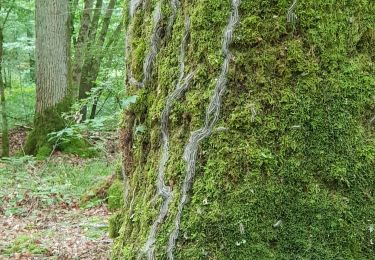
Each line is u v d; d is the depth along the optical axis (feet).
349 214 6.07
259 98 6.19
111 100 37.42
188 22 6.72
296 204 6.09
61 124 37.88
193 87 6.55
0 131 47.93
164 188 6.56
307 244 6.03
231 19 6.33
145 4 7.68
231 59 6.31
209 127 6.30
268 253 6.00
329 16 6.20
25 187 25.07
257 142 6.14
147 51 7.30
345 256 6.03
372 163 6.14
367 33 6.35
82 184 27.22
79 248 15.43
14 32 53.31
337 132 6.12
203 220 6.13
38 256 14.98
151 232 6.49
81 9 54.70
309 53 6.17
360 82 6.21
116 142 33.73
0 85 39.37
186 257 6.11
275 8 6.23
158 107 6.89
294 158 6.10
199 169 6.31
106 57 45.75
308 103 6.11
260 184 6.08
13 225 19.79
